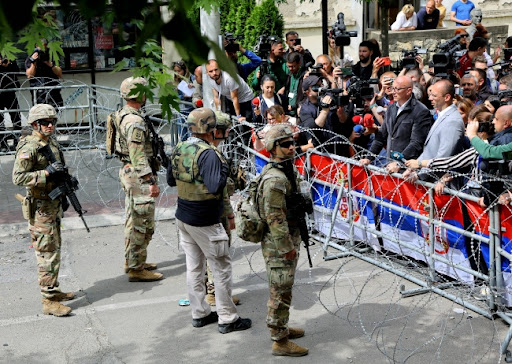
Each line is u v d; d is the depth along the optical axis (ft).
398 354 16.53
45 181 19.01
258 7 41.98
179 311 19.69
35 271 23.27
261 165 27.09
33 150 19.11
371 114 26.61
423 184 19.81
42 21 13.12
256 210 16.12
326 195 24.76
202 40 5.67
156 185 21.57
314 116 25.36
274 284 16.24
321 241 24.71
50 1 5.81
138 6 5.67
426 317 18.54
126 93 20.89
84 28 43.78
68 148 37.35
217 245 17.42
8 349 17.60
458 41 29.48
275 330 16.57
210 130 17.13
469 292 19.16
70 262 23.98
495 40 47.09
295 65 31.53
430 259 20.11
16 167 19.01
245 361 16.56
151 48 11.96
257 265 23.06
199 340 17.80
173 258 24.12
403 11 45.29
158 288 21.50
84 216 28.73
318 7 48.57
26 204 19.40
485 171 18.35
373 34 46.55
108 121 21.70
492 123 19.27
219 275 17.76
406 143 22.08
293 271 16.29
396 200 21.44
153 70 12.24
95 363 16.81
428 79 27.71
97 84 44.96
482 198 17.74
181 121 35.14
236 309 18.69
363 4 46.55
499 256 17.65
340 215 24.18
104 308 20.06
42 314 19.72
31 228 19.58
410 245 20.90
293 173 16.20
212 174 16.75
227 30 42.42
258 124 27.81
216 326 18.60
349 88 25.48
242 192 22.17
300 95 30.42
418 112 21.81
